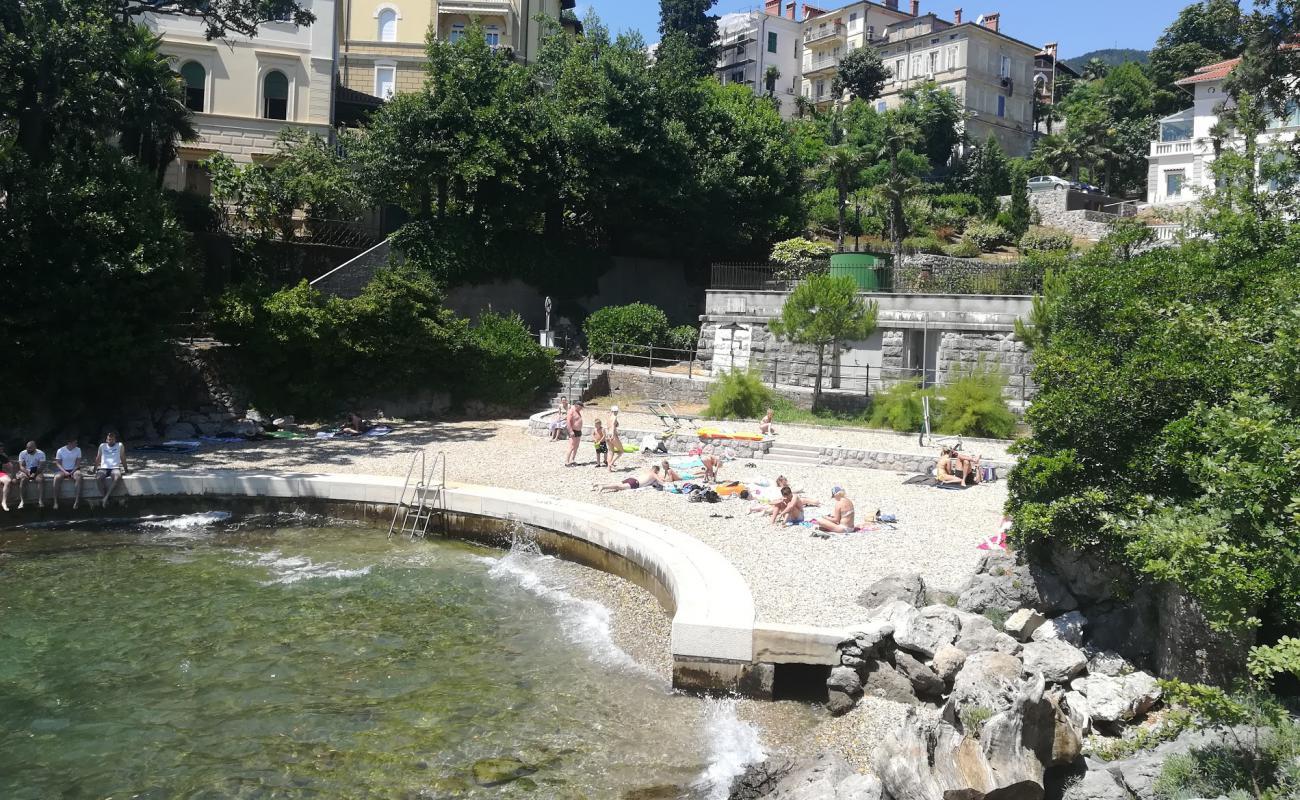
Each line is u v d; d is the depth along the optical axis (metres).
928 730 8.01
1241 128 20.78
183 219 29.36
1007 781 7.52
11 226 21.20
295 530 18.62
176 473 19.73
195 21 35.94
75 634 12.55
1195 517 8.72
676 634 10.76
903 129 57.03
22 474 18.28
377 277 28.61
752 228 38.84
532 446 24.31
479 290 34.09
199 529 18.48
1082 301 13.80
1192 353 10.61
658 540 14.74
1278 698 8.30
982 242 47.28
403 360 28.34
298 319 26.52
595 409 29.22
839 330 26.25
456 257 32.66
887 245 44.22
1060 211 53.03
